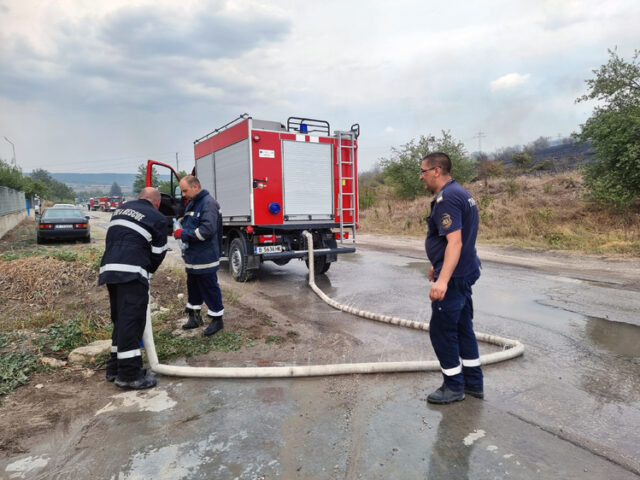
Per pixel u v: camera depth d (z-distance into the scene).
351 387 3.41
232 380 3.57
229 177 8.17
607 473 2.29
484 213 15.59
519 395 3.25
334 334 4.80
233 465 2.38
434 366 3.73
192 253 4.64
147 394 3.33
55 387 3.46
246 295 6.86
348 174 8.40
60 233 13.95
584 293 6.61
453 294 3.02
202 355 4.18
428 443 2.59
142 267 3.48
